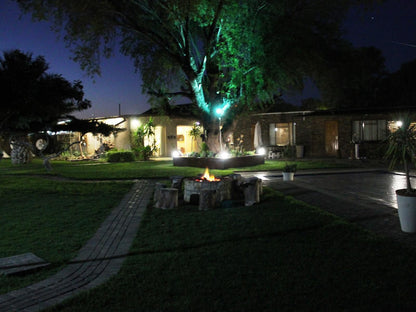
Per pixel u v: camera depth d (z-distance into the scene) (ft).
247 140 80.74
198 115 63.87
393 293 11.42
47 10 42.47
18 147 71.92
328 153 75.25
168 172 50.19
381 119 67.05
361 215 22.48
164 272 13.82
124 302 11.47
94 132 61.16
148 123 79.25
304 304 10.92
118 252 16.76
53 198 31.78
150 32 52.13
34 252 16.89
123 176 46.60
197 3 40.81
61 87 39.60
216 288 12.23
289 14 50.80
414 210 18.22
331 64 54.70
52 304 11.57
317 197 29.27
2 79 35.35
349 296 11.30
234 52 49.98
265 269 13.75
